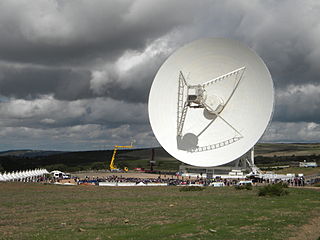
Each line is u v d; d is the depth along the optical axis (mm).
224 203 36438
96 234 21000
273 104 62250
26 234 21859
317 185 59812
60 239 19969
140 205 36125
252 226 22844
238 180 73062
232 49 67188
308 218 25938
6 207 36469
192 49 69750
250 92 65125
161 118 69625
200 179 76125
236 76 66812
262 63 63875
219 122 67125
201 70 69312
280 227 22531
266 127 61625
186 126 68812
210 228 22203
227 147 64375
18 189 58875
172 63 70500
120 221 25906
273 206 32938
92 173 129625
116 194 50094
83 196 47406
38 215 30328
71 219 27484
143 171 140000
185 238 19406
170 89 70250
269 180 69000
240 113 65500
